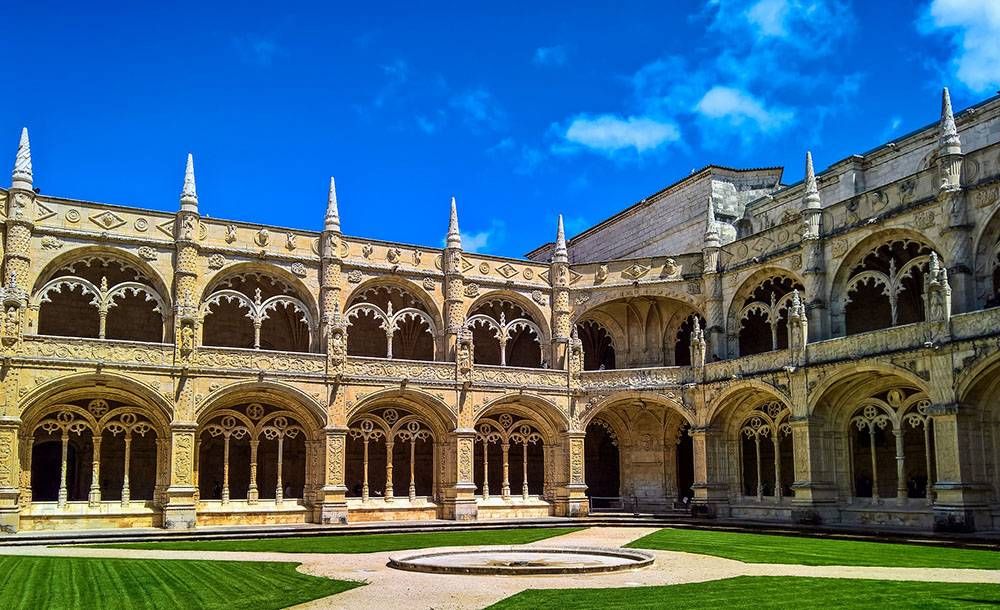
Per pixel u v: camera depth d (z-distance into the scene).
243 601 20.50
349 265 51.38
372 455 58.31
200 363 46.38
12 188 43.94
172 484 44.72
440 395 52.03
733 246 52.81
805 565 27.23
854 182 51.09
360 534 43.22
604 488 62.28
